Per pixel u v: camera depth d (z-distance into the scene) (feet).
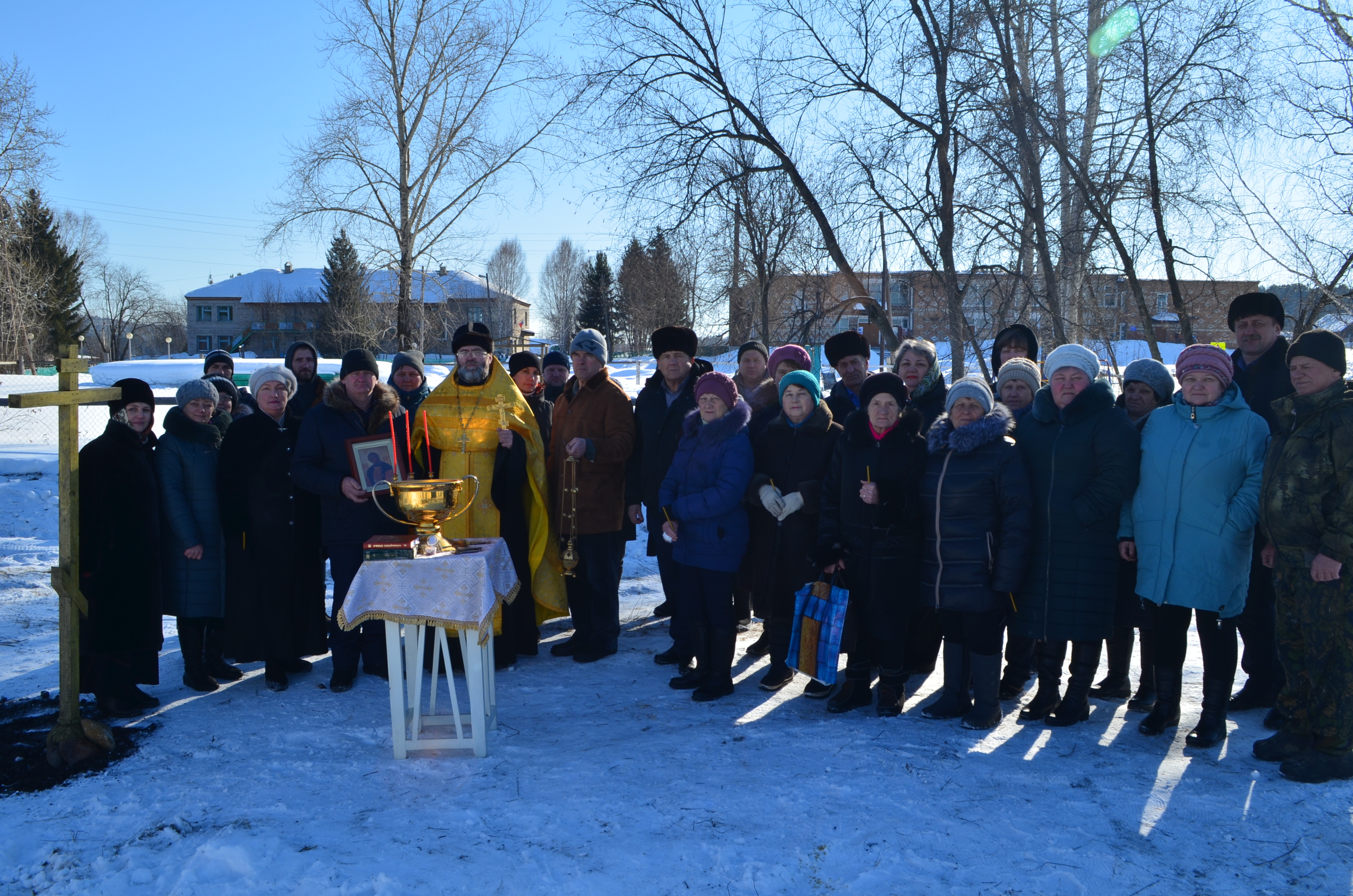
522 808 10.86
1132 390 15.26
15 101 55.21
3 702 15.17
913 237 32.19
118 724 13.99
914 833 10.19
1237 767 12.23
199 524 15.57
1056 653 14.15
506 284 252.62
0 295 58.95
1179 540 12.97
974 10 29.89
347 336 120.47
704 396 15.76
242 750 12.94
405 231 71.05
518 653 18.03
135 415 14.67
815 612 14.52
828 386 60.90
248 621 15.52
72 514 12.44
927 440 14.30
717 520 15.57
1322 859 9.68
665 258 42.45
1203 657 13.20
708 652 16.11
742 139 35.01
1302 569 12.09
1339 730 11.79
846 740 13.29
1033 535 13.75
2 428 50.44
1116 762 12.41
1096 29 29.35
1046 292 30.17
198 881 9.21
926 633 16.75
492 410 17.38
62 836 10.25
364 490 13.89
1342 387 11.84
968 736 13.50
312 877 9.19
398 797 11.25
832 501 14.82
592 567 18.20
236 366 71.10
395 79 68.33
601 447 17.61
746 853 9.73
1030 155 29.37
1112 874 9.36
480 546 13.69
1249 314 15.19
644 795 11.27
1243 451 12.76
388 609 12.35
